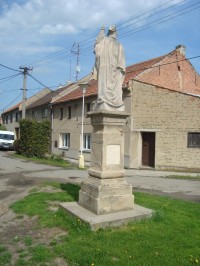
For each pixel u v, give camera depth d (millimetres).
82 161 21375
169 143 22484
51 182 13812
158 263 5434
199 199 11883
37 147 27797
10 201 10445
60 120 32500
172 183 16031
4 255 5836
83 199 8297
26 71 31094
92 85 30312
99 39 8227
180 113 22328
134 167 22594
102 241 6344
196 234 6883
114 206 7797
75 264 5461
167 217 7992
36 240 6633
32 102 44250
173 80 26391
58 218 7816
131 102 22359
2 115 59750
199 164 21953
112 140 8047
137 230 6934
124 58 8375
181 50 27016
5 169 19328
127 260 5523
